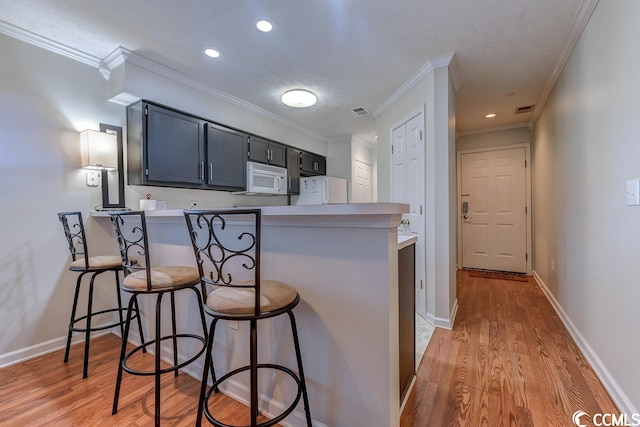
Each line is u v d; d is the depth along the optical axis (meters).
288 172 4.22
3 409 1.49
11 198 1.99
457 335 2.29
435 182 2.53
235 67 2.57
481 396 1.54
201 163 2.94
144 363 1.93
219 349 1.62
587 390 1.58
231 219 1.48
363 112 3.76
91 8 1.81
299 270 1.32
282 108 3.60
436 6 1.82
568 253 2.42
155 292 1.39
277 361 1.40
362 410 1.18
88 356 1.87
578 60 2.11
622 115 1.46
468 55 2.41
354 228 1.17
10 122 1.98
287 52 2.34
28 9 1.82
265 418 1.41
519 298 3.21
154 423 1.39
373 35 2.12
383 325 1.13
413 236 1.67
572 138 2.28
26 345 2.03
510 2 1.79
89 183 2.35
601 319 1.71
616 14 1.52
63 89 2.23
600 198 1.74
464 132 4.71
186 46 2.25
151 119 2.50
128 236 2.29
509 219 4.45
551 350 2.03
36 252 2.09
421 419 1.38
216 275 1.61
